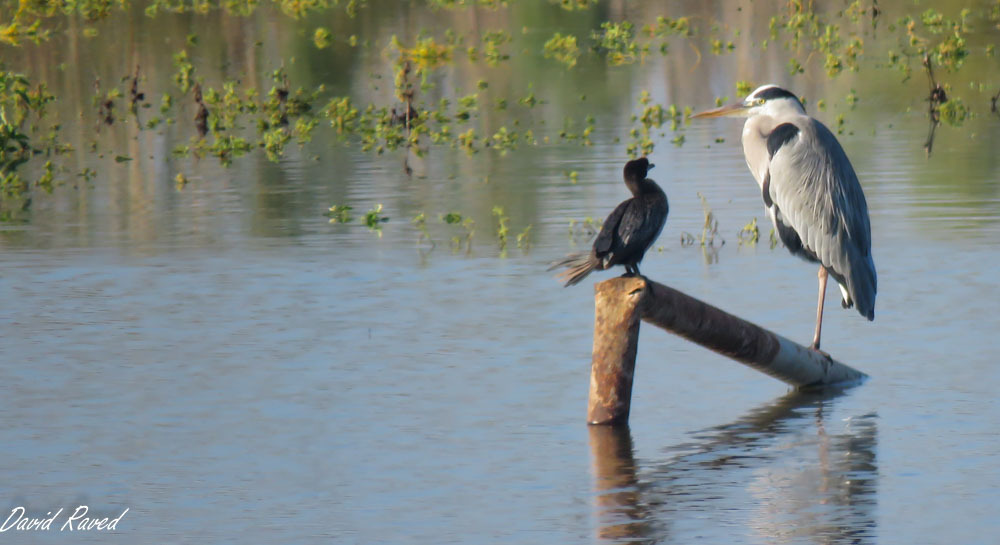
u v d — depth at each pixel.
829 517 9.00
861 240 12.62
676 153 22.78
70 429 11.06
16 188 21.70
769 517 9.03
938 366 12.19
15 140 25.38
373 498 9.55
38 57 36.00
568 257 11.00
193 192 21.00
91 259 16.84
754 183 20.30
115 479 10.00
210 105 29.17
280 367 12.56
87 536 9.00
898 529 8.80
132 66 34.34
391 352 12.92
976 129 24.06
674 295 10.95
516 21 41.53
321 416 11.27
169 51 36.53
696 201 19.25
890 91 28.50
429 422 11.09
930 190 19.31
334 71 33.16
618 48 35.69
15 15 41.69
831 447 10.34
